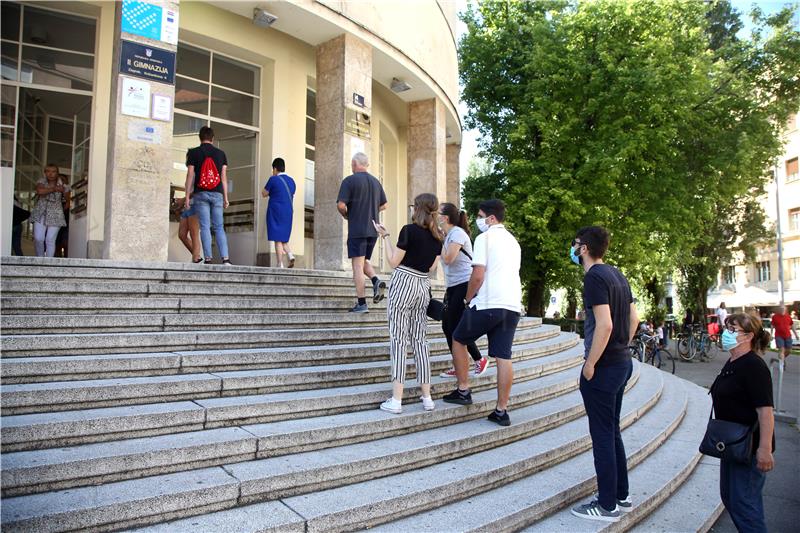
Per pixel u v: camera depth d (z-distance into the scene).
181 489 2.65
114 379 3.60
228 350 4.50
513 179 17.02
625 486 3.72
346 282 7.07
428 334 6.48
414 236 4.23
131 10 6.32
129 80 6.28
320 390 4.20
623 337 3.53
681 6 16.52
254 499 2.87
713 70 16.88
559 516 3.52
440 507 3.28
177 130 8.99
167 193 6.50
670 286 37.44
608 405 3.48
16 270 4.61
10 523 2.20
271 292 5.93
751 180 18.08
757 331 3.49
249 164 9.84
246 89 9.87
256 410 3.56
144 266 5.45
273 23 8.42
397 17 9.80
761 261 37.12
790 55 16.48
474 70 19.12
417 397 4.55
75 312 4.45
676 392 8.25
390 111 13.41
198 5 8.77
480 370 5.29
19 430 2.75
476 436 4.02
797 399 9.86
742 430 3.40
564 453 4.33
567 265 16.25
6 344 3.54
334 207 8.73
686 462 4.94
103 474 2.71
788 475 5.63
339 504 2.90
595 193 15.79
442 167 11.84
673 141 16.81
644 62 15.32
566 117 16.25
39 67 7.87
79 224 8.08
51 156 8.10
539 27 16.61
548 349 7.55
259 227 9.74
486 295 4.35
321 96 9.04
